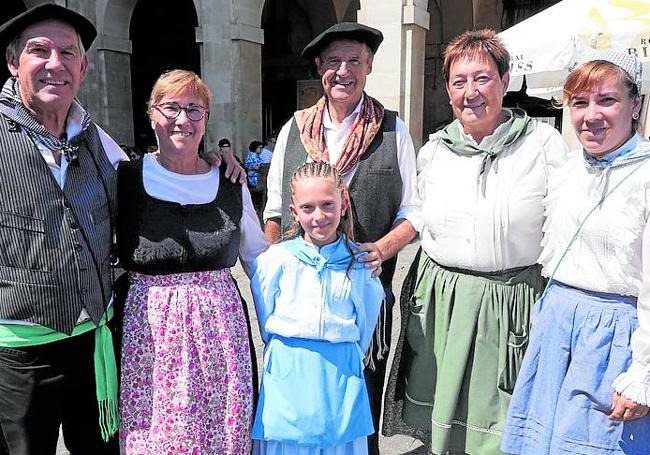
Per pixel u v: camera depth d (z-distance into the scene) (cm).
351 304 210
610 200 179
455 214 221
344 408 202
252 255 228
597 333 182
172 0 1381
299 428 197
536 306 206
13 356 185
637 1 379
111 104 1180
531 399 201
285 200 245
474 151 220
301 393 200
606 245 179
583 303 188
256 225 225
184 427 186
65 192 187
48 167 185
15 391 187
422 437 250
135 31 1387
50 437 198
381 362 251
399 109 775
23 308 181
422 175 240
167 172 202
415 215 240
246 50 1028
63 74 182
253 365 215
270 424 199
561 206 195
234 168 216
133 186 202
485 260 216
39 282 181
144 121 1423
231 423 194
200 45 1041
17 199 179
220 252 201
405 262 661
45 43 178
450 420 223
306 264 206
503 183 213
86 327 197
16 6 1304
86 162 198
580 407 184
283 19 1395
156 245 194
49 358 189
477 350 221
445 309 229
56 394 194
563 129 514
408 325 244
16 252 179
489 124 219
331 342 204
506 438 205
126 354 192
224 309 200
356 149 232
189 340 191
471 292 221
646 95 361
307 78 1334
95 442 212
